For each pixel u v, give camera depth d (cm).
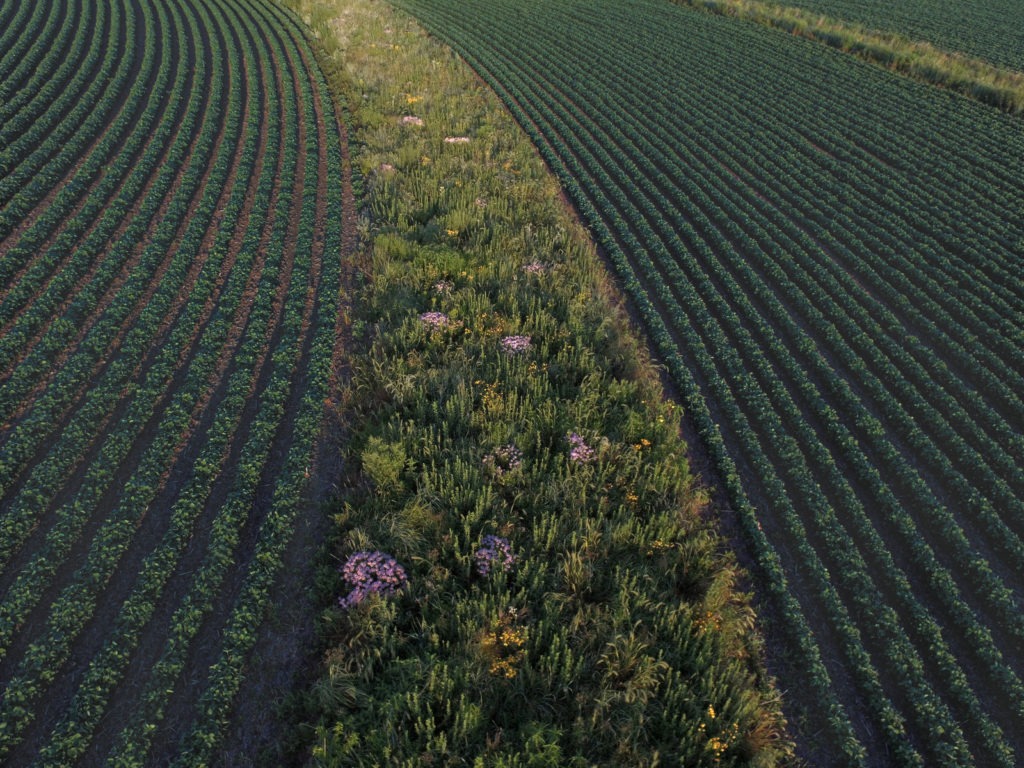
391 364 2098
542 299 2445
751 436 1973
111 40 4366
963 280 2778
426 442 1797
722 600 1502
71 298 2383
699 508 1772
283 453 1866
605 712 1287
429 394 2008
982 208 3284
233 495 1686
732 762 1230
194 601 1464
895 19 6109
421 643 1393
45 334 2195
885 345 2419
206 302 2405
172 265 2514
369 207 2998
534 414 1928
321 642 1417
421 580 1501
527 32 5584
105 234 2664
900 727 1332
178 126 3569
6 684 1338
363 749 1218
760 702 1347
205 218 2825
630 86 4631
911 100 4469
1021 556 1678
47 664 1354
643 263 2798
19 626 1426
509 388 2031
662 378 2258
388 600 1462
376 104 3944
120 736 1248
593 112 4228
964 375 2347
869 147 3853
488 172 3312
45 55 4166
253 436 1856
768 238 2989
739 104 4384
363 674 1327
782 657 1470
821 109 4322
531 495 1698
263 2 5631
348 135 3650
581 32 5616
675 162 3672
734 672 1359
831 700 1368
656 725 1291
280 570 1552
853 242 3012
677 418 1995
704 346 2344
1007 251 2964
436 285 2462
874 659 1479
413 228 2825
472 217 2869
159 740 1273
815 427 2098
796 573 1636
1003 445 2052
